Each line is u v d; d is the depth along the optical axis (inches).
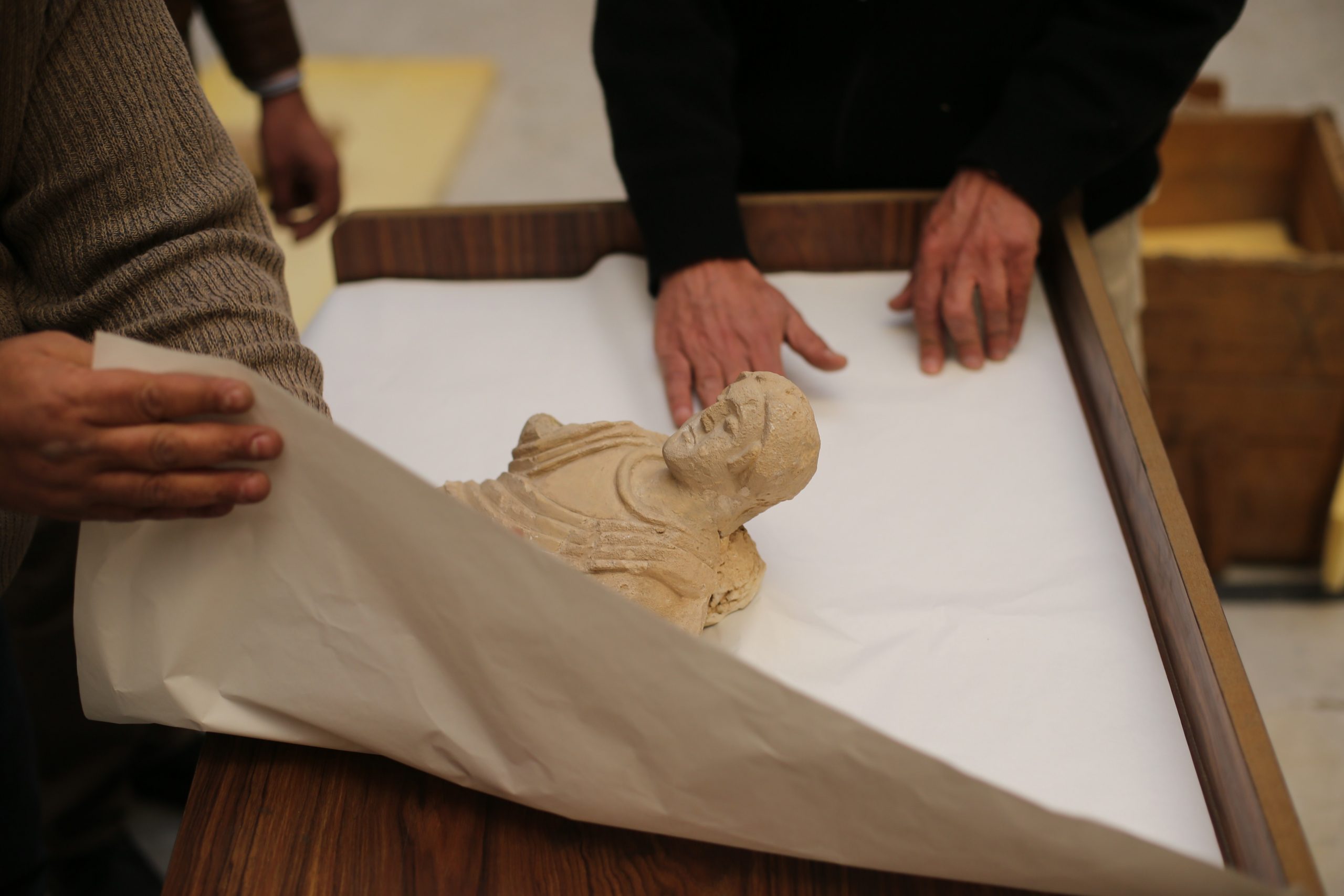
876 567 36.8
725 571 34.0
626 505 33.4
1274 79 118.6
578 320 48.8
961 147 51.3
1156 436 37.0
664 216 46.4
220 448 25.3
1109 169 50.2
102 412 24.7
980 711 31.8
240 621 28.8
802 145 52.2
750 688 24.9
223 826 28.8
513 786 28.2
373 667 28.4
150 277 30.3
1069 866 24.8
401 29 132.9
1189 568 32.1
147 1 31.7
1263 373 66.5
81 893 55.4
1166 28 44.2
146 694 29.5
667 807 27.5
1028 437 42.1
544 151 112.7
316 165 64.6
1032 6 46.7
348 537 27.2
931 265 46.0
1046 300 48.6
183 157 31.8
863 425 42.8
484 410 43.8
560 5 136.6
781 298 45.6
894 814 25.7
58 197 31.0
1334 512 67.8
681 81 46.8
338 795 29.5
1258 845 25.5
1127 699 32.1
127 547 28.7
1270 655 65.2
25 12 28.2
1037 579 36.2
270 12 60.6
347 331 47.9
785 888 28.0
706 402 43.1
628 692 26.1
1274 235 78.8
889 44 47.5
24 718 42.3
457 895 27.8
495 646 26.9
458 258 51.0
